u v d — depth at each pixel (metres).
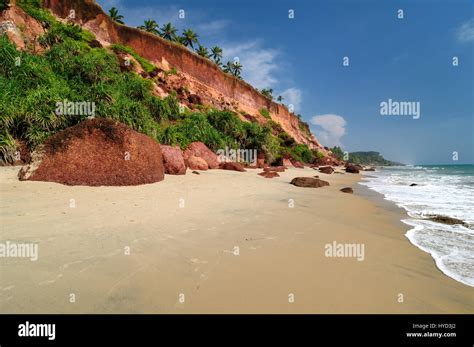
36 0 31.53
